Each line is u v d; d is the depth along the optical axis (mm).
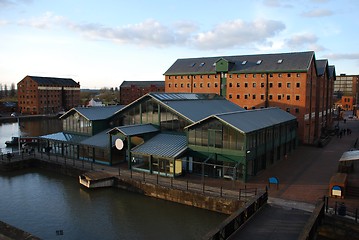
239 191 27156
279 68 59875
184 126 37250
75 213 27109
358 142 56656
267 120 38625
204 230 23812
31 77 127250
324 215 21719
